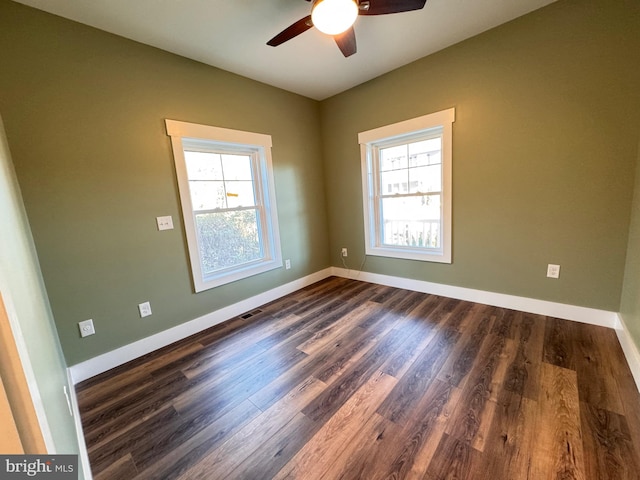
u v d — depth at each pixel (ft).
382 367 6.11
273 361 6.65
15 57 5.45
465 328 7.52
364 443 4.28
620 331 6.42
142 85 7.13
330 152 12.23
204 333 8.37
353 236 12.27
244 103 9.40
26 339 1.88
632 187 6.31
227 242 9.53
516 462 3.80
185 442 4.52
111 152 6.70
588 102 6.58
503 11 6.89
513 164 7.81
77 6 5.66
